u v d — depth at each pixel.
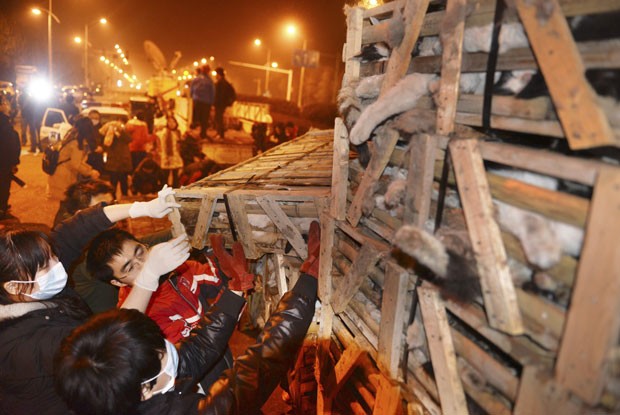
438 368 1.51
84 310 2.10
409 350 1.73
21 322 1.83
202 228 2.84
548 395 1.11
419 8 1.63
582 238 1.07
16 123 18.75
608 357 0.97
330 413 2.57
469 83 1.46
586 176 1.03
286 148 4.53
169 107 15.45
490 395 1.36
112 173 8.70
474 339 1.46
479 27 1.38
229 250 2.95
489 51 1.35
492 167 1.34
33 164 12.35
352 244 2.24
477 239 1.31
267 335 1.96
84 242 2.62
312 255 2.47
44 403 1.80
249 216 2.80
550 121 1.18
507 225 1.26
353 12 2.12
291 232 2.65
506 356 1.37
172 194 2.69
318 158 3.76
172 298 2.42
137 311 1.63
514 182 1.24
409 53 1.70
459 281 1.35
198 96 12.94
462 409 1.45
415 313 1.67
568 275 1.10
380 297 2.01
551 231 1.14
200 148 10.34
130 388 1.48
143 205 2.66
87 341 1.49
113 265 2.25
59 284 1.98
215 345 2.03
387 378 1.80
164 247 1.92
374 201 1.96
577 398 1.05
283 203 2.66
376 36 1.99
